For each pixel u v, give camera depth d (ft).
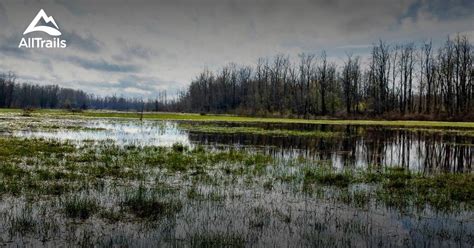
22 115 219.20
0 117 186.19
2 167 45.39
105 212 29.17
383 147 85.56
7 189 35.19
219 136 107.34
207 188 38.40
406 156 70.90
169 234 24.80
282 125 173.17
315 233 25.79
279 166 53.88
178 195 35.06
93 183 38.78
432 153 75.87
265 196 35.76
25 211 28.94
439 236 25.76
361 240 24.70
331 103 291.38
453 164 61.57
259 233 25.46
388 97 272.72
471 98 241.14
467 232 26.63
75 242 23.15
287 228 26.68
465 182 44.01
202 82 409.90
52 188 36.06
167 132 118.73
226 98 380.58
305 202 33.91
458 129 154.71
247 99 355.56
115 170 46.39
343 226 27.48
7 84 419.54
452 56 243.60
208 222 27.50
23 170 44.19
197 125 163.53
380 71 271.90
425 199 35.81
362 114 267.18
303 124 186.50
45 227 25.58
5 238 23.56
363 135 119.65
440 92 249.14
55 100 499.92
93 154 59.98
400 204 33.76
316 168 52.60
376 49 274.36
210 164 53.67
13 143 69.82
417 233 26.30
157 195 34.76
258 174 46.85
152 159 55.88
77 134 100.12
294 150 76.28
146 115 266.36
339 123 200.23
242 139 98.89
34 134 95.76
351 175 47.21
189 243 23.27
